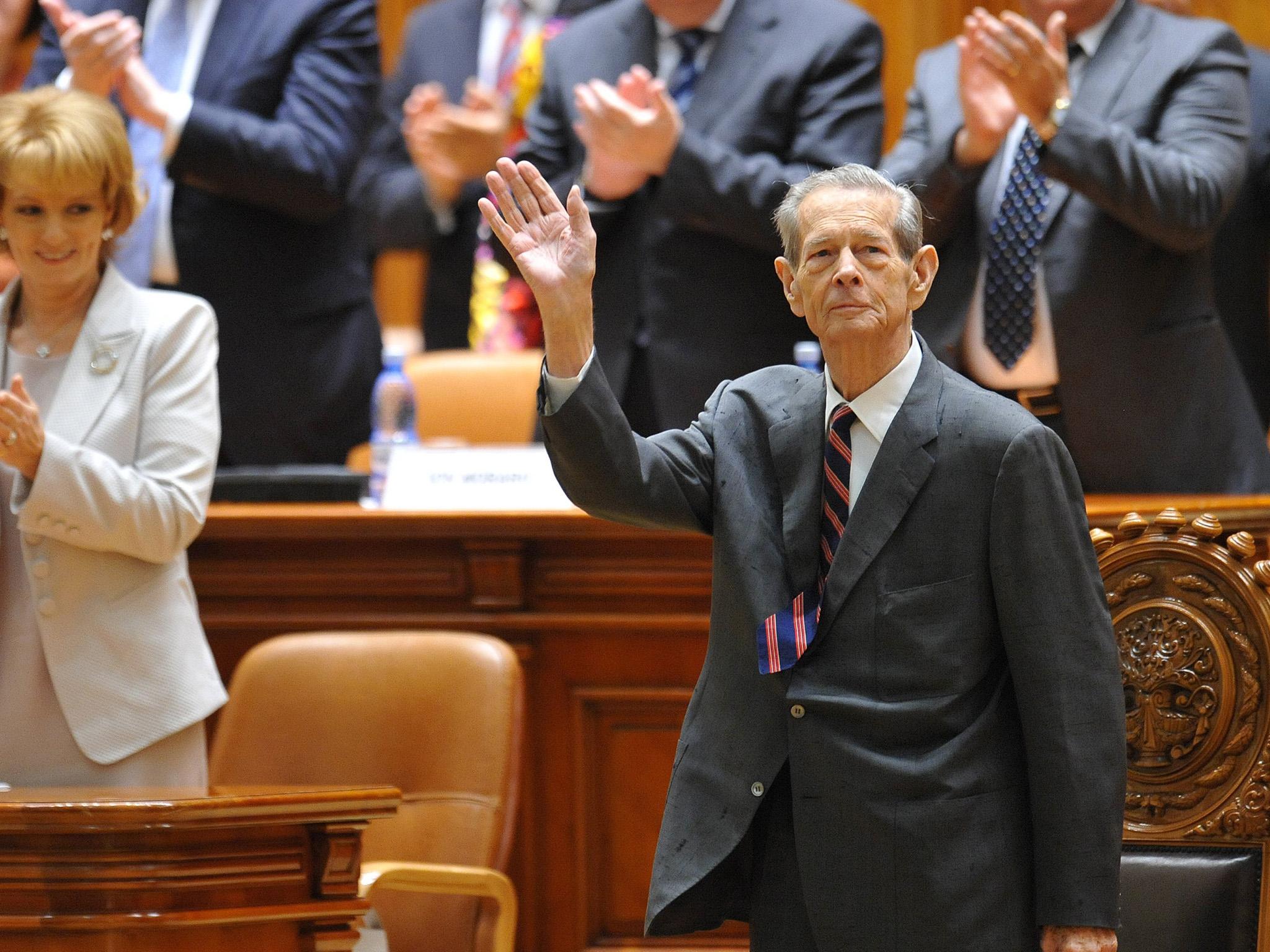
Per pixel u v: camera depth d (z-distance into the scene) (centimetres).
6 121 1074
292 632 1459
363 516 1429
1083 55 1502
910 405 812
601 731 1414
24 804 864
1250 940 926
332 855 924
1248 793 934
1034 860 792
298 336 1648
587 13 1908
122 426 1086
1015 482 789
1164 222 1366
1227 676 945
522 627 1421
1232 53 1455
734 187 1459
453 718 1200
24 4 1761
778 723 810
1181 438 1426
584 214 814
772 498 845
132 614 1077
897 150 1543
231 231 1622
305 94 1617
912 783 778
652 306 1516
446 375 1878
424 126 2045
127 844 873
